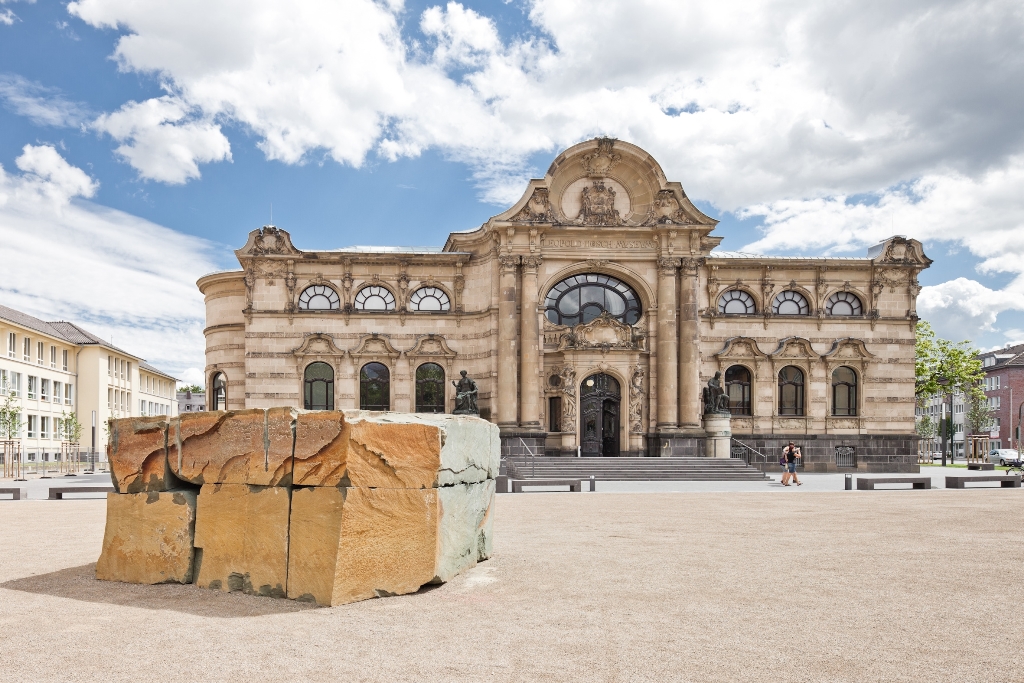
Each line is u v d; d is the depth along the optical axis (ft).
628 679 27.43
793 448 128.16
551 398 164.96
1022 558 51.52
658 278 165.07
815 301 175.22
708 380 169.68
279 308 166.20
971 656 30.22
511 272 161.17
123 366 329.93
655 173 164.35
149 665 29.01
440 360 168.35
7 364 247.50
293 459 40.06
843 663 29.30
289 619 35.60
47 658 29.86
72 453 261.44
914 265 176.14
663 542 58.65
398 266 169.17
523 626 34.37
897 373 175.63
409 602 38.93
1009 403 406.21
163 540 43.55
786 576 45.32
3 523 73.56
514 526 68.80
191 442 43.45
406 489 41.27
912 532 64.44
